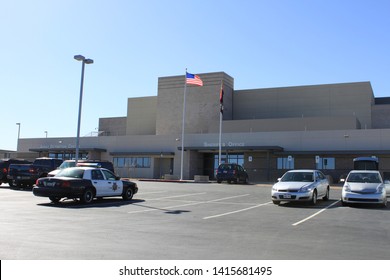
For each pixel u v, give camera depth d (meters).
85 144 52.62
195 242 8.76
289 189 16.91
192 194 22.62
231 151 45.72
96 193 17.27
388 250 8.16
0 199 17.97
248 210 15.27
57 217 12.45
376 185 16.75
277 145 42.75
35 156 57.72
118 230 10.18
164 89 59.06
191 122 56.44
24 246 7.96
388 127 49.78
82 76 28.23
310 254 7.68
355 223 12.02
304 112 53.56
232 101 57.97
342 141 40.09
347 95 51.88
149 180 40.41
